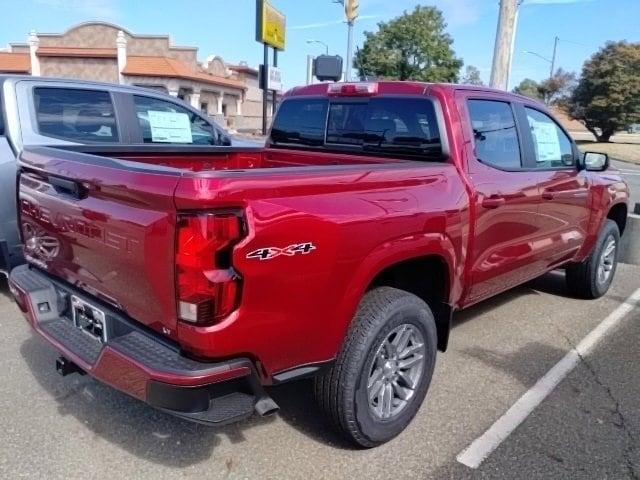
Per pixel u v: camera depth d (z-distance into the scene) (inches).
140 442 122.9
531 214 166.9
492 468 118.0
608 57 1948.8
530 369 164.4
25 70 1568.7
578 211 197.8
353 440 119.0
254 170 95.7
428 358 129.6
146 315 98.1
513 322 202.4
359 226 105.4
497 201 147.3
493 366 165.5
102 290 108.2
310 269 98.4
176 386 89.9
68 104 215.5
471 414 138.6
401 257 117.0
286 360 101.3
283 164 181.9
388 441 125.5
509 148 160.7
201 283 87.6
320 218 98.9
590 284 223.9
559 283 252.5
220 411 94.7
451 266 132.9
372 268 109.9
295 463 117.7
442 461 119.8
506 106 161.5
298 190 97.0
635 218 296.5
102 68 1497.3
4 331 177.9
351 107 163.6
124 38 1455.5
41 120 205.3
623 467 119.4
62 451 118.9
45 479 110.2
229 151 179.0
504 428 132.7
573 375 161.3
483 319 204.4
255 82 2293.3
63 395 140.9
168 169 91.7
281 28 790.5
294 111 182.1
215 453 120.2
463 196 134.8
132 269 97.3
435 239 124.9
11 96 198.8
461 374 159.6
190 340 90.5
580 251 211.0
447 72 1588.3
